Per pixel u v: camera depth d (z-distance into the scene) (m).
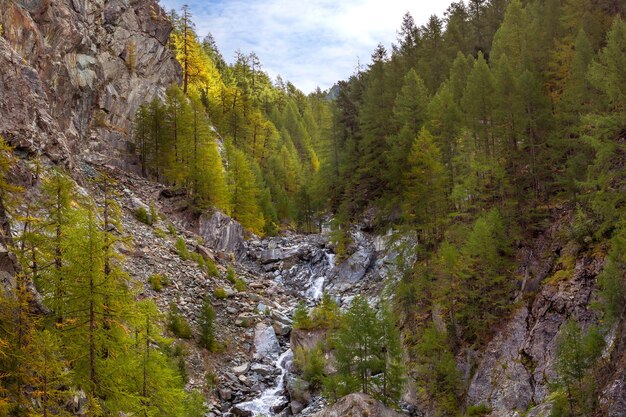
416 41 81.12
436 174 47.38
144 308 23.45
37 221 21.84
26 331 17.38
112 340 20.69
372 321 38.09
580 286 34.06
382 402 36.19
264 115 129.38
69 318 20.00
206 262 55.09
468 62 66.00
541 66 54.09
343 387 37.34
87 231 20.36
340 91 81.25
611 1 56.50
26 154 40.88
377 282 56.97
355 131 76.75
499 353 36.09
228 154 85.50
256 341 47.28
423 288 44.06
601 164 35.94
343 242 63.22
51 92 57.19
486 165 44.22
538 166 43.94
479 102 49.44
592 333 29.12
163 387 23.34
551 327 34.00
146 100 77.12
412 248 51.41
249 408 39.56
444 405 36.72
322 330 46.44
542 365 32.94
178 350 41.19
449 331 39.94
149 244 52.81
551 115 44.62
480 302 39.44
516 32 62.03
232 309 50.03
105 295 20.02
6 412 15.73
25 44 53.81
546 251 38.94
